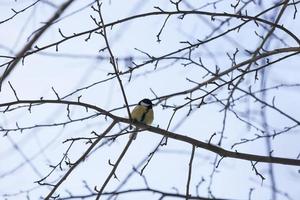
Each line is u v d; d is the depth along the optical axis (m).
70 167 8.37
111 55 8.40
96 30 8.55
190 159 8.70
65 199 8.56
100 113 8.66
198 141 8.79
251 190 8.93
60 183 8.34
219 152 8.74
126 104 8.77
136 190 8.70
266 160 8.63
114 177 8.57
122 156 8.58
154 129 8.91
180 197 8.84
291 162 8.59
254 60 8.69
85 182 8.64
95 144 8.45
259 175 8.62
